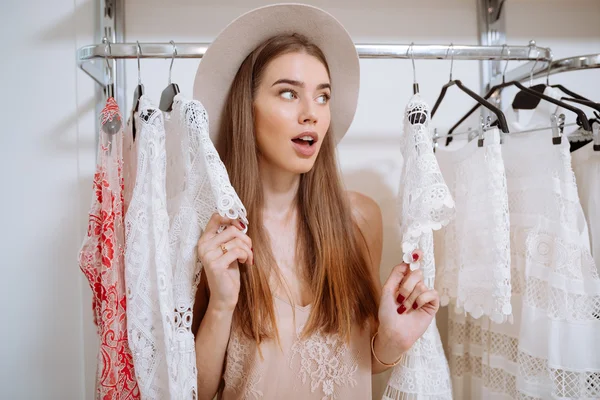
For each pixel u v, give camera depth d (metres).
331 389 0.75
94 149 1.02
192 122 0.63
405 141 0.75
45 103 1.01
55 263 1.02
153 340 0.63
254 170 0.76
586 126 0.72
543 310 0.76
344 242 0.83
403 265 0.76
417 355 0.75
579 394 0.72
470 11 1.13
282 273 0.80
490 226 0.74
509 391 0.85
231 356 0.76
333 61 0.83
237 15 1.06
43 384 1.02
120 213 0.68
